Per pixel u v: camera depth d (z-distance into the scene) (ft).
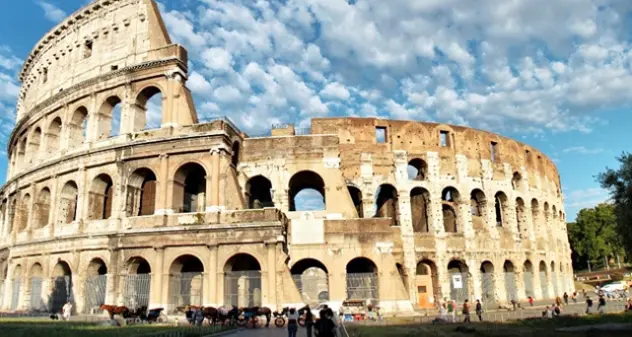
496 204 283.59
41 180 224.74
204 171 203.21
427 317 175.94
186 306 171.32
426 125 244.42
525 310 207.51
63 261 199.31
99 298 184.24
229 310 152.15
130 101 205.36
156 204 185.68
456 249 231.71
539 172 294.66
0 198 278.67
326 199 202.90
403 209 227.40
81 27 238.48
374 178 228.63
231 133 197.47
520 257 254.06
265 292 167.73
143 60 209.36
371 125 235.40
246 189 206.49
